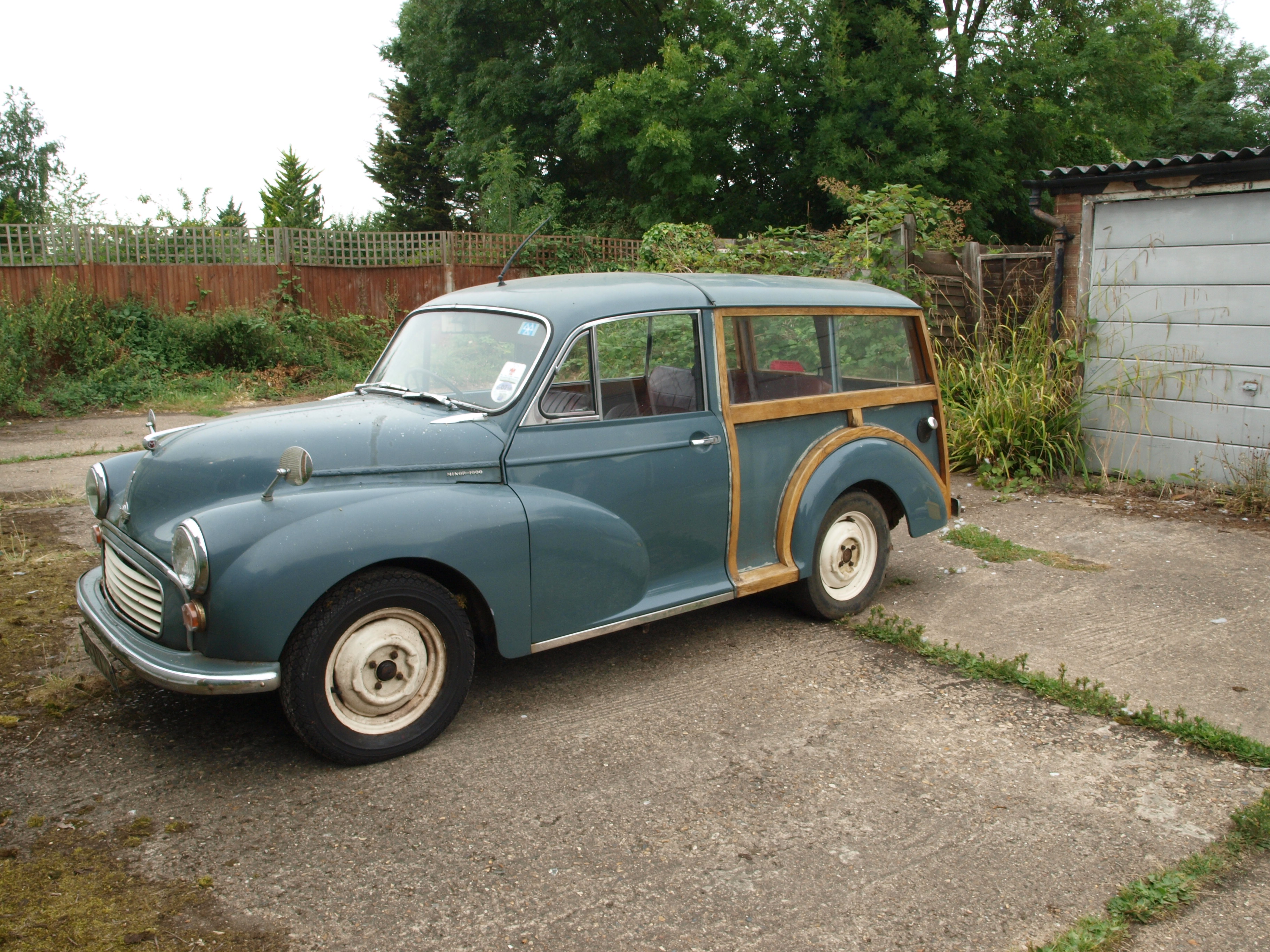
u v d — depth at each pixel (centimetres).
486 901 256
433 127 3994
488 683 405
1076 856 279
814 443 464
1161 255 781
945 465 538
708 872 271
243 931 241
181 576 296
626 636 463
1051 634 466
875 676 413
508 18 2366
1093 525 679
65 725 355
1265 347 721
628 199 2327
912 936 243
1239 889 263
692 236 1125
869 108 1895
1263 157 692
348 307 1597
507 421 360
